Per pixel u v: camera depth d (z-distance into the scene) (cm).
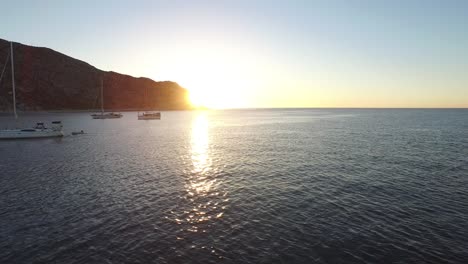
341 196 2033
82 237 1430
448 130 6869
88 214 1702
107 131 6812
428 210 1780
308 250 1319
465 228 1537
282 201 1931
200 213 1725
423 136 5628
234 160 3288
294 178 2503
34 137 5216
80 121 10225
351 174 2636
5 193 2070
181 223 1591
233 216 1684
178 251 1307
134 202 1897
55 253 1290
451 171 2741
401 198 1994
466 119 11881
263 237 1438
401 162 3150
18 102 13125
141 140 5131
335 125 8950
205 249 1324
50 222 1595
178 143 4750
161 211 1750
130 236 1442
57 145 4453
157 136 5816
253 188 2216
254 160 3284
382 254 1289
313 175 2603
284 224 1582
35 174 2609
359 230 1512
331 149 4056
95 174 2614
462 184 2319
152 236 1442
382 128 7588
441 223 1597
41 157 3444
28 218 1645
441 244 1376
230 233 1478
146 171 2741
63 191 2117
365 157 3444
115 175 2581
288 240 1408
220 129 7650
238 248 1333
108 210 1761
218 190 2162
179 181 2398
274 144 4616
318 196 2033
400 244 1373
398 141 4891
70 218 1647
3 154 3656
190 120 12244
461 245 1366
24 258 1252
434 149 4022
